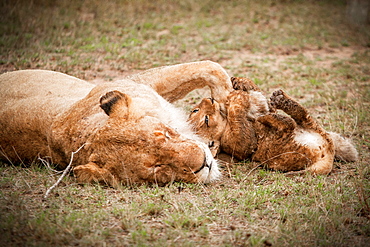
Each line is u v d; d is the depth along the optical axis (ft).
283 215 26.30
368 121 42.50
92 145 28.84
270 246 23.52
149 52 64.18
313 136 32.27
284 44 71.92
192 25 80.02
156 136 27.96
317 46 72.64
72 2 86.38
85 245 23.07
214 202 28.04
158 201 27.55
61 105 33.24
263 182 31.19
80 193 28.60
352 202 27.99
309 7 96.02
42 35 68.44
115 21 79.46
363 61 64.95
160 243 23.22
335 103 47.70
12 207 26.37
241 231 24.75
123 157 28.04
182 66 35.78
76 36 69.72
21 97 35.12
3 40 63.72
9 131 33.63
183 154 27.96
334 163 34.35
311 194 28.78
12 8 76.38
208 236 24.38
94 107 31.14
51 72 38.99
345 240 24.20
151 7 90.22
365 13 88.43
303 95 50.42
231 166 33.76
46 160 33.24
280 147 32.24
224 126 33.91
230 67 59.26
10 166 34.17
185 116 34.63
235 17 86.99
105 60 59.67
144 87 32.58
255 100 33.53
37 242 23.15
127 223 24.97
